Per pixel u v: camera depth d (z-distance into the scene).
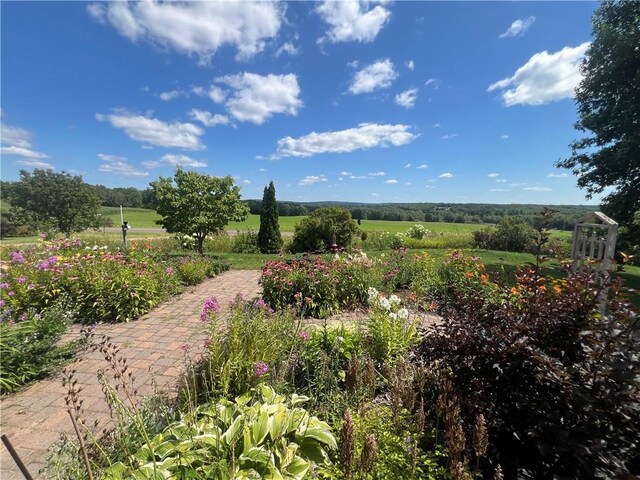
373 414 2.04
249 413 1.85
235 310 3.08
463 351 1.99
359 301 5.45
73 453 1.66
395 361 2.80
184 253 11.58
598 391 1.51
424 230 16.72
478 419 1.46
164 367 3.33
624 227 10.12
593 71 9.48
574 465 1.51
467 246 14.95
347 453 1.41
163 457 1.59
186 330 4.40
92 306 4.84
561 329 1.81
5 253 8.52
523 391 1.77
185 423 1.88
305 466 1.58
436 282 6.29
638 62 8.38
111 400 1.75
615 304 1.81
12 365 3.03
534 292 2.24
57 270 5.22
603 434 1.51
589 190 10.29
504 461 1.77
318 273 5.35
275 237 13.45
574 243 5.34
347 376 2.22
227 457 1.61
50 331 3.50
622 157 8.40
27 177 16.94
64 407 2.62
